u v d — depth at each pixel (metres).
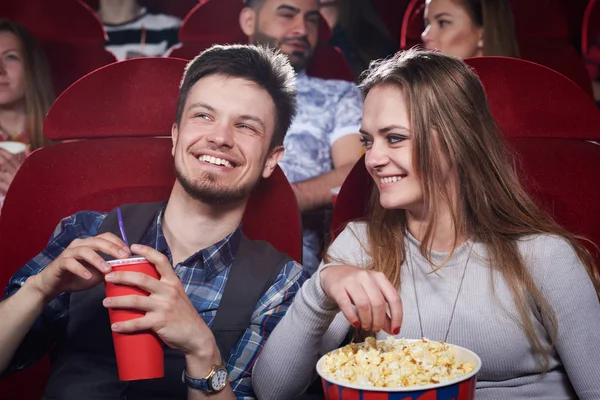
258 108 1.25
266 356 1.02
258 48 1.31
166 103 1.29
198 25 2.21
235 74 1.25
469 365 0.77
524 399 1.02
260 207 1.31
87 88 1.28
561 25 2.22
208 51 1.28
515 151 1.24
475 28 2.21
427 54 1.11
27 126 2.19
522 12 2.21
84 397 1.13
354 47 2.22
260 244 1.26
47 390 1.16
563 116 1.25
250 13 2.21
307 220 2.11
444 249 1.10
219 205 1.24
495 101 1.25
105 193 1.29
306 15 2.19
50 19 2.19
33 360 1.22
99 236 1.00
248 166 1.24
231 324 1.16
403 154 1.05
